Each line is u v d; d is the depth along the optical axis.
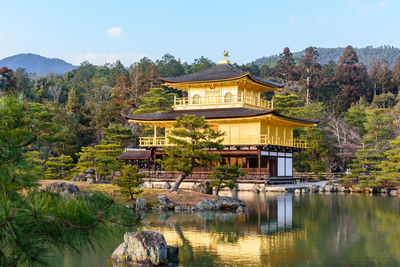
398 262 21.11
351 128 88.88
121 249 21.30
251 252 23.00
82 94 128.75
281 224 31.64
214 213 37.25
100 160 64.31
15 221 7.02
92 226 7.45
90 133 103.19
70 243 7.62
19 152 8.40
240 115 61.00
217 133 43.59
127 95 127.94
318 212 38.00
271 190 57.62
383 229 29.92
